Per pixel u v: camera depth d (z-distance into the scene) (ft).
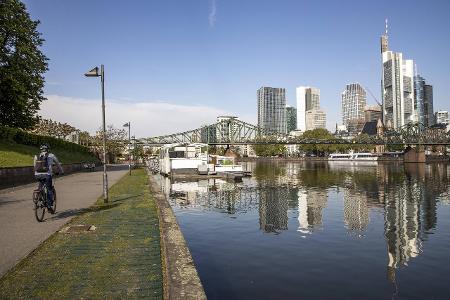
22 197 65.77
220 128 506.07
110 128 379.35
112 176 138.21
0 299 20.43
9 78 125.90
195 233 57.06
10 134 142.41
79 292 21.48
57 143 196.44
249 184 151.12
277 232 58.23
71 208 53.21
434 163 465.06
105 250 29.99
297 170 295.69
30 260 27.30
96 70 61.46
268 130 555.69
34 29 142.41
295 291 33.47
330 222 67.31
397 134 593.83
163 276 24.07
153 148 496.23
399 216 75.15
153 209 52.26
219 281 35.70
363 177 202.90
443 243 52.11
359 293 33.42
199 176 178.81
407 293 33.58
